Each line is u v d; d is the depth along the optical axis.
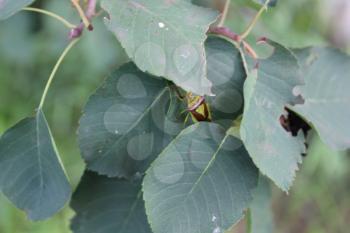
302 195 0.87
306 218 0.91
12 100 0.82
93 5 0.35
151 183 0.33
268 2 0.36
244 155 0.34
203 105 0.34
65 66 0.81
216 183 0.33
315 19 0.66
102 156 0.35
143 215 0.37
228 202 0.33
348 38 0.69
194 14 0.33
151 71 0.32
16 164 0.35
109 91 0.35
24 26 0.80
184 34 0.32
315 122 0.37
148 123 0.35
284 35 0.42
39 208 0.35
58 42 0.80
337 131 0.37
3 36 0.80
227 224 0.33
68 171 0.77
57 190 0.35
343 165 0.85
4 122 0.78
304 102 0.36
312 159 0.80
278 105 0.34
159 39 0.32
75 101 0.81
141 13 0.33
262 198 0.39
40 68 0.82
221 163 0.33
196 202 0.33
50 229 0.73
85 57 0.78
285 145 0.34
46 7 0.77
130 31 0.32
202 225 0.33
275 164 0.33
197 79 0.32
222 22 0.36
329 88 0.38
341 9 0.68
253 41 0.36
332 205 0.89
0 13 0.34
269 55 0.35
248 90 0.33
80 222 0.38
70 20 0.74
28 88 0.82
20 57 0.81
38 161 0.35
